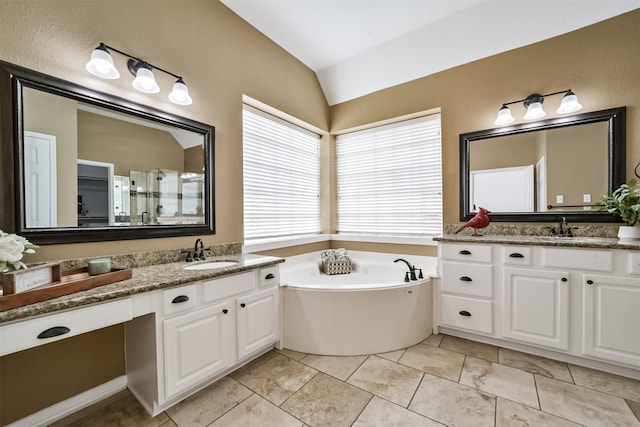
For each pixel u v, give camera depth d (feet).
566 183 7.38
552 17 7.22
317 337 6.76
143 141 5.86
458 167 8.94
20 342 3.25
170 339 4.66
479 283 7.11
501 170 8.26
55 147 4.67
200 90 6.94
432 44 8.72
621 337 5.60
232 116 7.74
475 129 8.64
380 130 11.04
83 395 5.05
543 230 7.63
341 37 8.87
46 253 4.57
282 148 10.15
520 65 7.95
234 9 7.70
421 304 7.36
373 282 9.86
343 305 6.70
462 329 7.39
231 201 7.73
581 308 5.97
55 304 3.43
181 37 6.53
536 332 6.44
